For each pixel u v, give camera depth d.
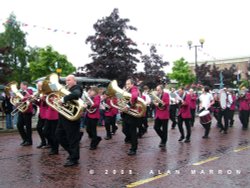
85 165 8.27
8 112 15.09
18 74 48.91
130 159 9.02
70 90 8.08
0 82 20.80
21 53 51.38
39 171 7.68
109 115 12.68
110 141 12.18
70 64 48.28
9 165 8.23
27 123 10.95
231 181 6.99
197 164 8.47
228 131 15.73
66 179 7.05
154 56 39.44
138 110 9.36
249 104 16.72
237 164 8.49
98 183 6.79
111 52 29.25
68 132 8.08
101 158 9.11
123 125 10.86
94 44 29.47
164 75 39.00
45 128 9.52
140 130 13.00
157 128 10.88
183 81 49.22
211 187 6.58
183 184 6.76
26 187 6.52
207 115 13.20
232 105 17.67
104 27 29.53
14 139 12.58
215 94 16.75
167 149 10.59
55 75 8.38
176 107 16.34
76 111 7.98
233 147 11.02
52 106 8.13
